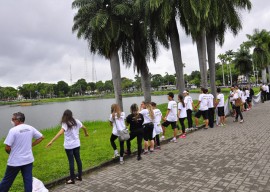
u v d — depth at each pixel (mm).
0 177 6988
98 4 20297
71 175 5949
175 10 17031
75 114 40750
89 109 52281
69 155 5973
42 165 7559
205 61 18859
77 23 20812
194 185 5262
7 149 4656
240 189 4902
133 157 7898
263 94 24578
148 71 22094
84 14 20219
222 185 5148
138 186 5453
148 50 21281
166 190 5129
